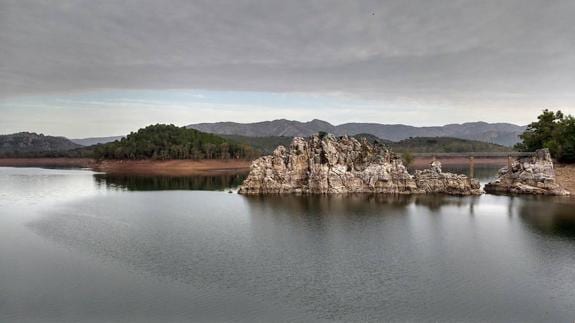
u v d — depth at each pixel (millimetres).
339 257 85562
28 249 90562
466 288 70062
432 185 175750
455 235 103562
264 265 80500
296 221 119438
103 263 81375
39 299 65750
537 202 151750
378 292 68312
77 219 122375
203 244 94812
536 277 74938
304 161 180250
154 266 79750
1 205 148500
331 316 60594
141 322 58750
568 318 60438
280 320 59438
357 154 184125
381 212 132875
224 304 64000
